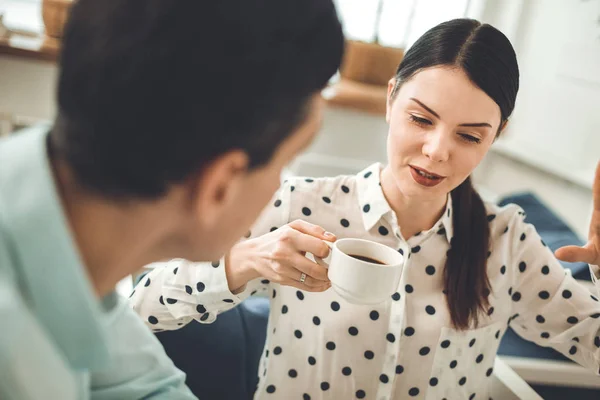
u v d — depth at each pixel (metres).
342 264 0.70
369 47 2.71
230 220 0.46
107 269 0.43
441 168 0.82
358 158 2.98
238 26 0.36
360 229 0.99
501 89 0.80
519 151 2.58
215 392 1.11
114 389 0.62
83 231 0.41
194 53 0.35
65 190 0.40
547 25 2.59
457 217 0.98
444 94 0.79
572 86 2.37
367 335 0.96
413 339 0.96
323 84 0.44
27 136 0.41
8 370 0.32
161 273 0.90
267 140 0.41
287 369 1.01
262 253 0.79
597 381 1.13
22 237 0.37
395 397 0.98
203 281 0.85
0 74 2.42
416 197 0.88
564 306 1.01
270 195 0.47
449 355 0.97
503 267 1.00
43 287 0.38
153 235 0.43
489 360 1.04
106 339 0.41
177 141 0.37
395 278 0.71
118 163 0.37
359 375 0.97
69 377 0.37
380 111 2.59
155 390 0.66
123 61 0.35
